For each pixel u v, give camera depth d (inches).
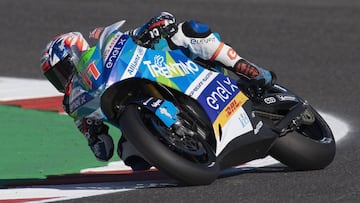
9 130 1228.5
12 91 1482.5
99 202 787.4
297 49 1785.2
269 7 2145.7
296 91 1478.8
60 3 2198.6
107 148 864.3
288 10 2116.1
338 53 1749.5
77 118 838.5
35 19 2049.7
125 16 2074.3
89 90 804.6
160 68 814.5
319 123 957.8
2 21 2032.5
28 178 961.5
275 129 888.9
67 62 839.7
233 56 868.0
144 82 814.5
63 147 1138.0
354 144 1088.8
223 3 2190.0
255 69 886.4
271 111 919.0
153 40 841.5
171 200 783.1
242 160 885.8
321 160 913.5
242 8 2137.1
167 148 781.9
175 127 786.2
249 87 903.1
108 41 808.3
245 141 862.5
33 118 1295.5
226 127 846.5
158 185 860.0
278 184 849.5
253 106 902.4
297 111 915.4
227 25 1984.5
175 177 792.9
